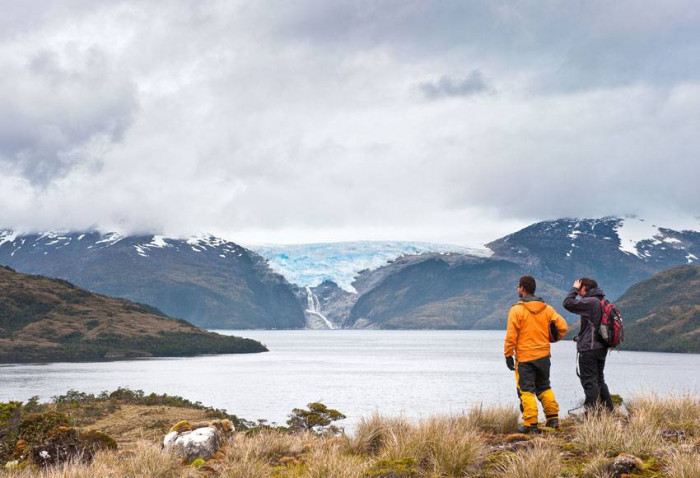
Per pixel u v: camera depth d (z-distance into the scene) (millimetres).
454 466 9781
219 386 149625
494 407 13156
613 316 12750
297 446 12688
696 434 10844
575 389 127438
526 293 12750
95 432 15336
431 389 141250
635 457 9258
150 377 177375
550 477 8930
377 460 10727
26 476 11531
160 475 10852
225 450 12578
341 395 128250
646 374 185875
